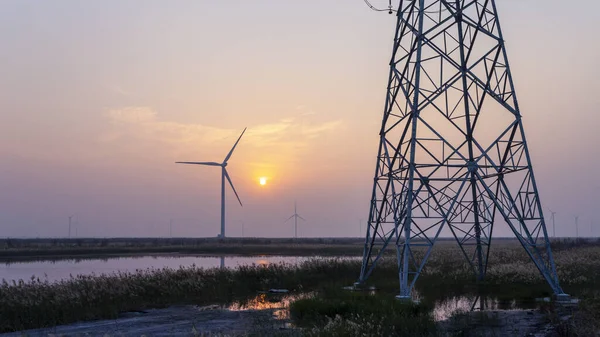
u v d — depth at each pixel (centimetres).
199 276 3366
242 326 1947
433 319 1920
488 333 1716
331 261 4212
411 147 2533
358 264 4128
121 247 11931
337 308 2092
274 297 2880
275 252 9812
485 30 2762
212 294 2930
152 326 1998
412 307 2106
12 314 2183
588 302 2153
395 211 2672
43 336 1817
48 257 8569
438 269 3869
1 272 5294
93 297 2506
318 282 3438
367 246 3120
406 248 2409
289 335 1633
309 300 2252
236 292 3073
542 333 1703
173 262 7012
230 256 8762
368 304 2156
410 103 2689
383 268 3956
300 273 3684
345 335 1585
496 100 2717
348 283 3231
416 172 2558
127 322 2109
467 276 3388
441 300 2598
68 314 2258
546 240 2594
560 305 2334
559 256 5069
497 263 4481
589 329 1630
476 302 2534
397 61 2912
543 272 2592
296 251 10050
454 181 2656
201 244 13675
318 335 1595
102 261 7400
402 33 2886
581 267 3706
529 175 2636
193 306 2569
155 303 2672
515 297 2658
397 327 1756
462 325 1862
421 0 2673
